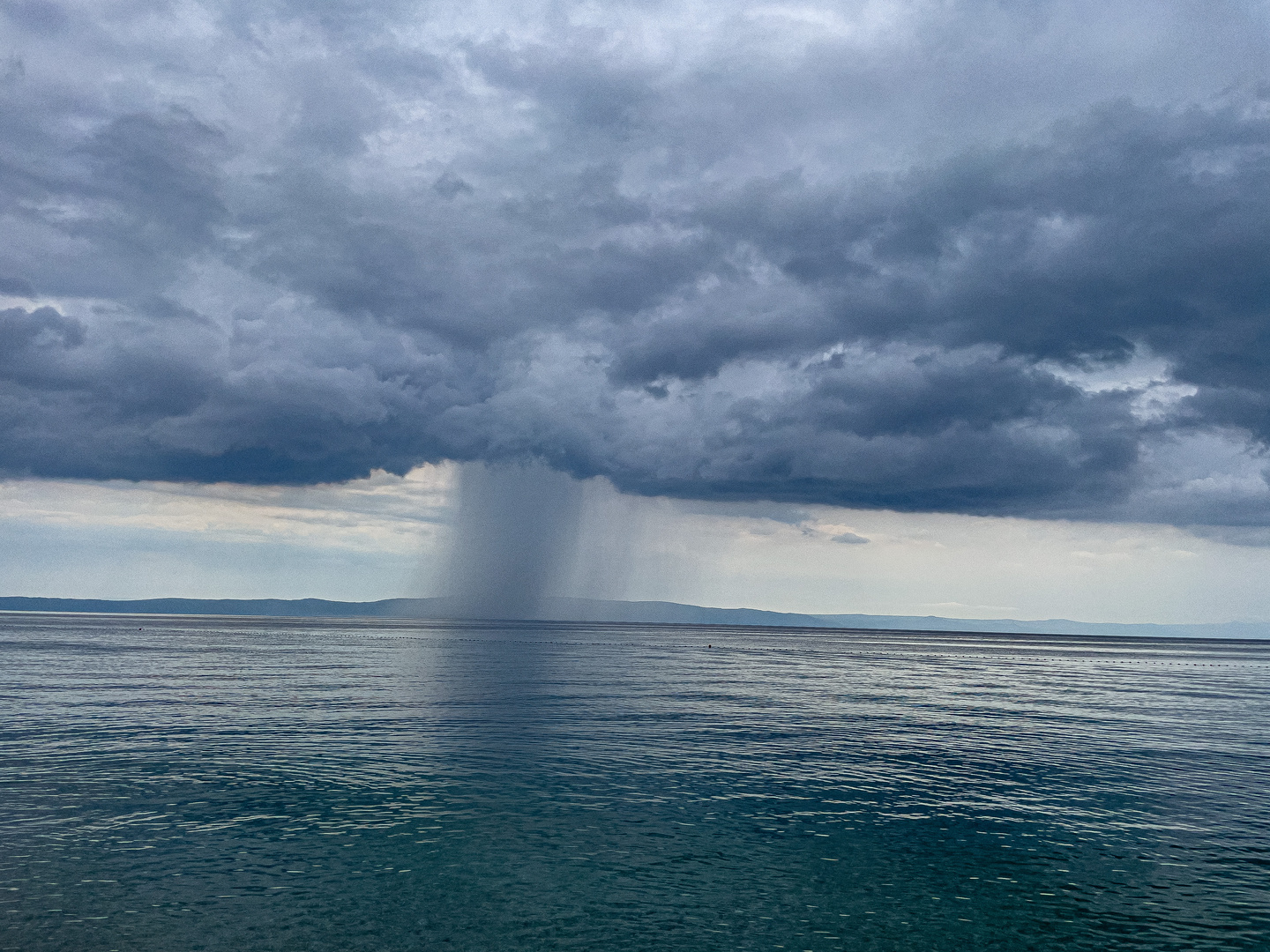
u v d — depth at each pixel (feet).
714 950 55.62
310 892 64.64
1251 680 334.85
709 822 85.76
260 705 170.40
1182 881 70.54
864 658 455.63
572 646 500.74
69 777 101.24
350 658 338.54
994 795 100.48
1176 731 160.76
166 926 57.82
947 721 170.50
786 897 65.46
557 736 135.03
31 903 61.46
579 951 55.01
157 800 90.43
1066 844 80.69
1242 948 57.31
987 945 57.16
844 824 86.22
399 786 98.02
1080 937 58.85
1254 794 102.42
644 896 65.21
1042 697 232.12
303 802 90.48
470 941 56.29
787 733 147.74
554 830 81.66
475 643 502.38
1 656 312.91
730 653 487.20
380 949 54.60
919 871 72.13
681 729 147.95
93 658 311.68
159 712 157.58
